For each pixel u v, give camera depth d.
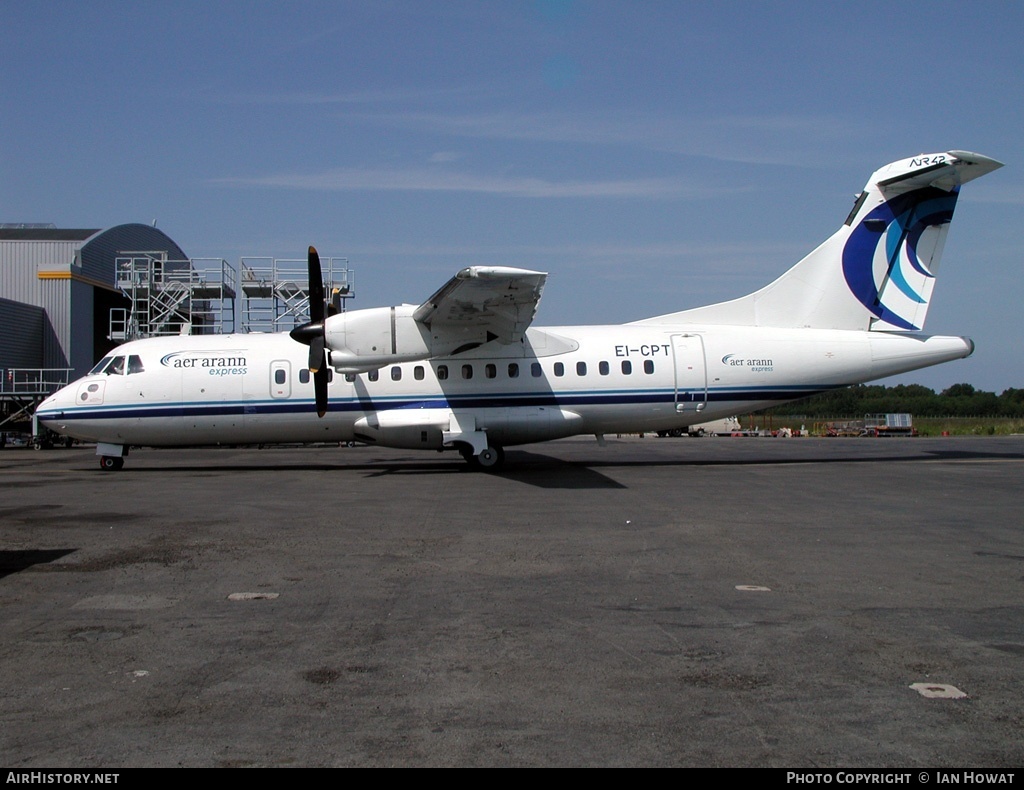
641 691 4.62
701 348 17.69
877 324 18.30
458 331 16.17
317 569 7.74
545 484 14.73
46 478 16.61
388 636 5.65
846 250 18.19
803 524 10.22
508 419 17.08
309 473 17.44
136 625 5.92
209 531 9.83
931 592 6.83
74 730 4.11
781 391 17.81
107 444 18.36
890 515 10.95
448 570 7.69
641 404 17.52
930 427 48.34
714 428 44.16
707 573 7.54
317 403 16.39
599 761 3.77
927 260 18.22
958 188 18.08
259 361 17.52
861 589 6.93
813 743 3.95
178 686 4.71
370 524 10.30
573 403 17.33
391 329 15.84
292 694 4.58
